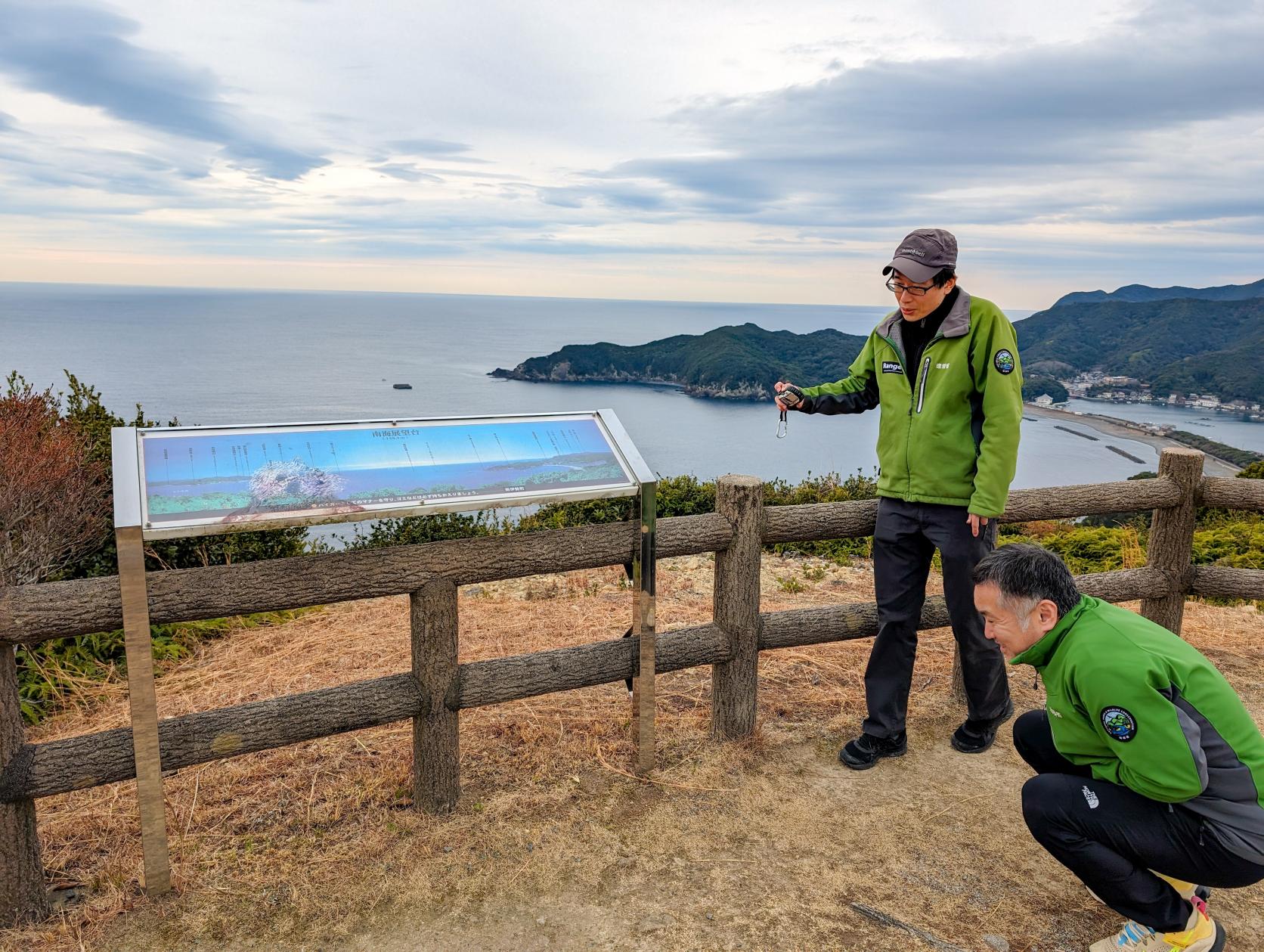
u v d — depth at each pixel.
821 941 2.03
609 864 2.33
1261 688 3.67
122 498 1.94
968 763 2.95
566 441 2.65
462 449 2.47
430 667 2.45
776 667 3.87
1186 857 1.72
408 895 2.19
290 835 2.46
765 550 6.73
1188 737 1.63
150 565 4.73
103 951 1.98
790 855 2.39
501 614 4.80
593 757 2.95
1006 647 1.91
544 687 2.62
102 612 2.01
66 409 5.18
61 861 2.33
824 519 3.05
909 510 2.81
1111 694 1.69
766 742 3.09
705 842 2.45
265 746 2.25
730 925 2.08
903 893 2.22
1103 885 1.83
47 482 3.99
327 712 2.32
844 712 3.37
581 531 2.65
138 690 2.01
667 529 2.77
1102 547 6.97
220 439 2.21
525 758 2.93
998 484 2.55
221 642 4.39
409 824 2.51
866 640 4.26
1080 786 1.85
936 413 2.67
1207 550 6.50
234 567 2.16
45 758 1.99
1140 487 3.60
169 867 2.17
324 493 2.17
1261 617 4.85
